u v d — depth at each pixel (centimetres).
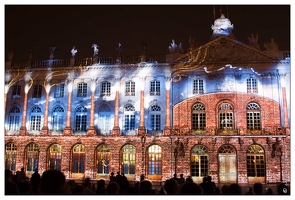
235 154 4116
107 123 4619
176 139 4219
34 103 4844
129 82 4644
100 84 4731
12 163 4694
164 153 4244
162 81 4541
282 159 3997
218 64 4394
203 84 4388
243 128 4159
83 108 4722
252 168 4059
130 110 4566
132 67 4634
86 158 4469
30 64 4928
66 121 4641
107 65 4681
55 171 674
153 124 4456
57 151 4625
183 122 4309
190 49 4509
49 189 655
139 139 4362
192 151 4209
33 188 1919
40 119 4812
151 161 4319
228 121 4266
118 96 4597
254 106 4256
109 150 4469
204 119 4316
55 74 4850
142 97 4500
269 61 4291
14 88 4966
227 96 4288
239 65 4350
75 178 4484
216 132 4169
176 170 4156
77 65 4794
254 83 4303
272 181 3953
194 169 4156
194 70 4434
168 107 4384
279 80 4247
